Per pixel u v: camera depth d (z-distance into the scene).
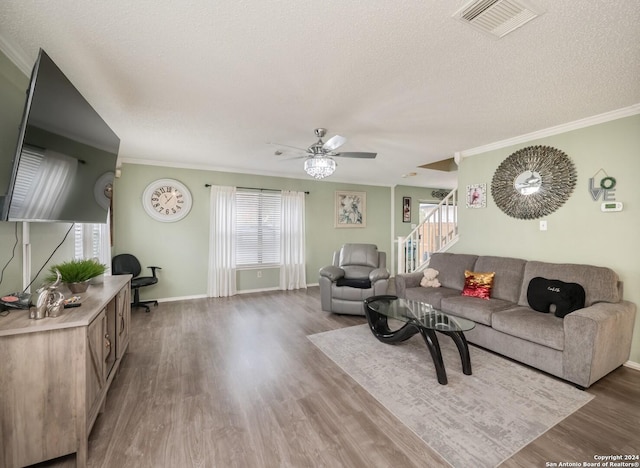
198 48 1.76
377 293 3.94
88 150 1.96
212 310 4.33
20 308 1.66
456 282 3.75
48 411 1.48
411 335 2.78
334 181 6.47
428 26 1.56
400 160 4.69
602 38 1.66
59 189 1.72
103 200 2.34
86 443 1.52
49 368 1.48
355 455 1.59
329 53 1.81
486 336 2.87
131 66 1.96
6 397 1.42
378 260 4.58
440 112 2.73
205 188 5.09
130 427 1.81
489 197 3.82
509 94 2.38
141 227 4.63
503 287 3.27
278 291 5.59
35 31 1.60
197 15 1.48
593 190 2.88
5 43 1.66
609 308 2.39
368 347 3.02
